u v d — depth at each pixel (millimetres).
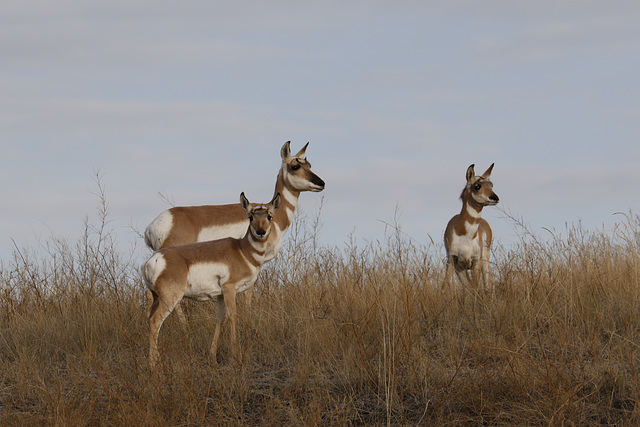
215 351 31766
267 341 32719
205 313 36438
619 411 23656
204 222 41625
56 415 23953
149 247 42312
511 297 34688
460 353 29891
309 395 26953
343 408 25281
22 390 27719
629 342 29016
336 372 28625
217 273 32375
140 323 34875
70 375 29188
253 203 33875
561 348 28234
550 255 38750
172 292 31250
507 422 23453
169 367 28312
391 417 24859
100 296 37719
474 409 24203
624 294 34438
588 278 36219
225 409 25906
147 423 23297
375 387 27297
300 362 29562
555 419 22719
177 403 25516
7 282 39750
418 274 37562
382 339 29516
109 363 31078
